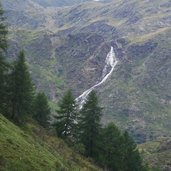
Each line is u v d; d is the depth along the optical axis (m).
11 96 87.81
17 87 88.00
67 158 83.81
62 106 108.06
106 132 107.19
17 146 55.72
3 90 87.38
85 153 103.44
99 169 93.81
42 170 51.34
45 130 105.19
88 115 105.25
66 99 108.12
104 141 106.38
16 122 87.56
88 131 104.88
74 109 108.31
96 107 105.88
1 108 87.50
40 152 61.59
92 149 105.00
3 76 86.44
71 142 106.50
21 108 89.38
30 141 69.06
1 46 71.38
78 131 107.38
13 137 60.00
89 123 105.12
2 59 77.75
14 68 88.00
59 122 108.50
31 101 109.19
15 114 88.62
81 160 91.25
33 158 54.38
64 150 91.75
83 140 105.19
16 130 70.88
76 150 98.81
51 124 112.00
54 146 89.00
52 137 99.62
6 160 46.72
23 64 88.88
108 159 105.81
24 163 49.94
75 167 77.75
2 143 52.84
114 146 106.88
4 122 69.81
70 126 107.81
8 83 87.94
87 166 89.19
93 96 106.38
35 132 93.06
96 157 104.44
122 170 106.50
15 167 45.88
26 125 90.94
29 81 94.75
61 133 107.31
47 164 55.53
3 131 60.00
